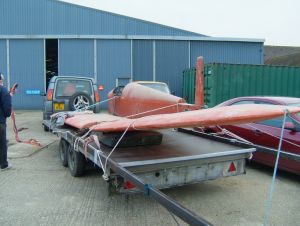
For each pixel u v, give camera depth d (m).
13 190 5.56
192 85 18.27
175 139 6.26
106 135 5.33
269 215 4.54
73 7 23.56
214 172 4.97
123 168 3.93
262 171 6.77
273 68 15.01
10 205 4.89
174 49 24.02
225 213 4.62
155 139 5.59
